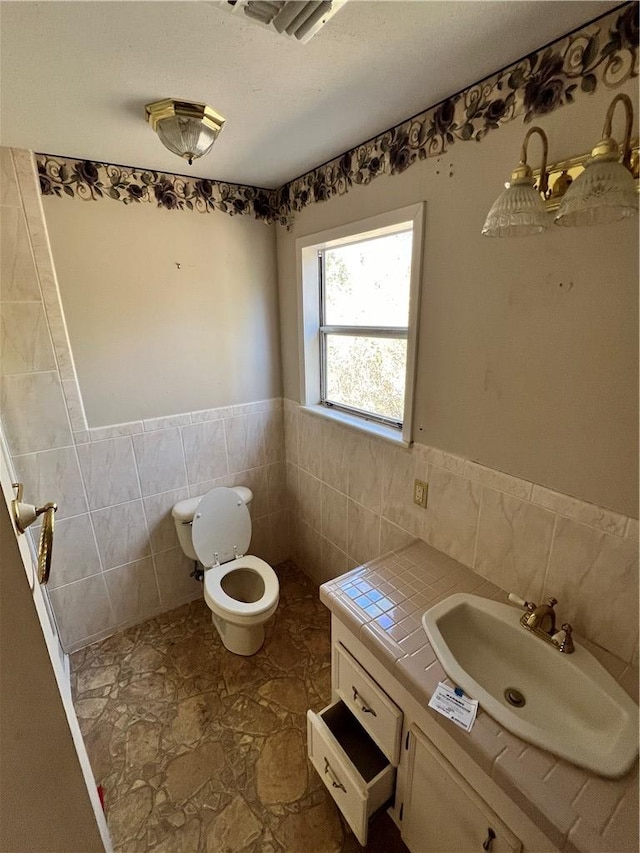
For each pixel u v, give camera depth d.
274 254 2.19
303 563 2.58
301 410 2.23
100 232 1.70
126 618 2.14
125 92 1.11
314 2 0.73
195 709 1.70
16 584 0.70
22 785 0.78
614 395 0.97
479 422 1.30
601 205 0.71
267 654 1.98
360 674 1.25
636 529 0.98
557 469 1.12
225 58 0.96
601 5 0.81
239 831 1.30
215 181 1.93
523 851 0.85
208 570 2.05
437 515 1.53
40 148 1.48
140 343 1.89
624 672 1.01
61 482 1.83
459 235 1.23
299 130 1.38
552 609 1.14
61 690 0.81
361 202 1.57
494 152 1.09
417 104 1.21
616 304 0.93
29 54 0.92
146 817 1.33
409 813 1.17
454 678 1.00
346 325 1.95
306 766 1.48
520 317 1.12
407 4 0.79
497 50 0.96
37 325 1.64
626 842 0.70
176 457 2.12
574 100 0.92
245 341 2.21
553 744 0.85
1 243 1.52
